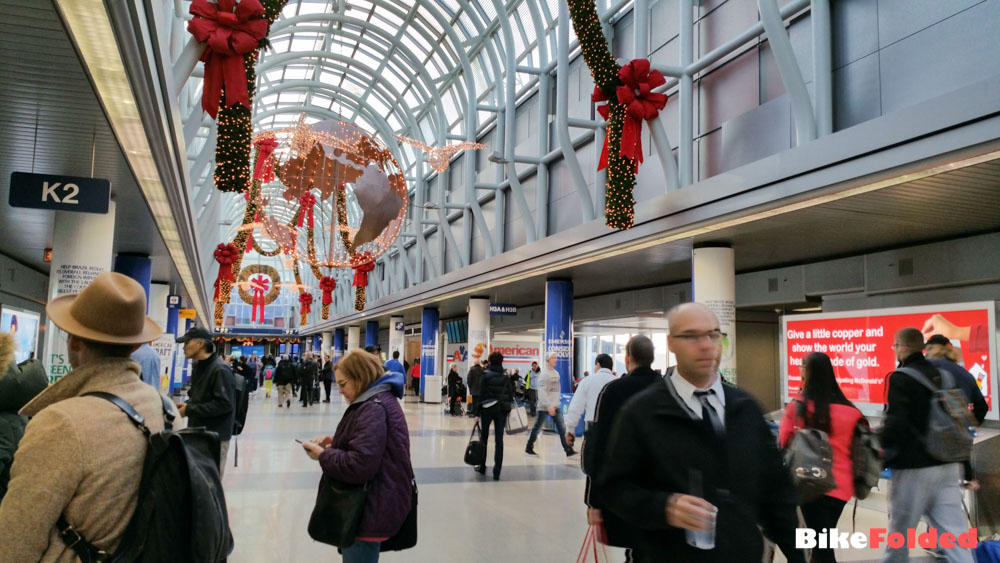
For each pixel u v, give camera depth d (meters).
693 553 2.34
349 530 3.77
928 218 11.09
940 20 9.27
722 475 2.39
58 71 6.39
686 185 12.84
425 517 7.85
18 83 6.71
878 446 4.37
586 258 15.93
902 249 13.54
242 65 7.68
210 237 24.88
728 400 2.55
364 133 12.63
